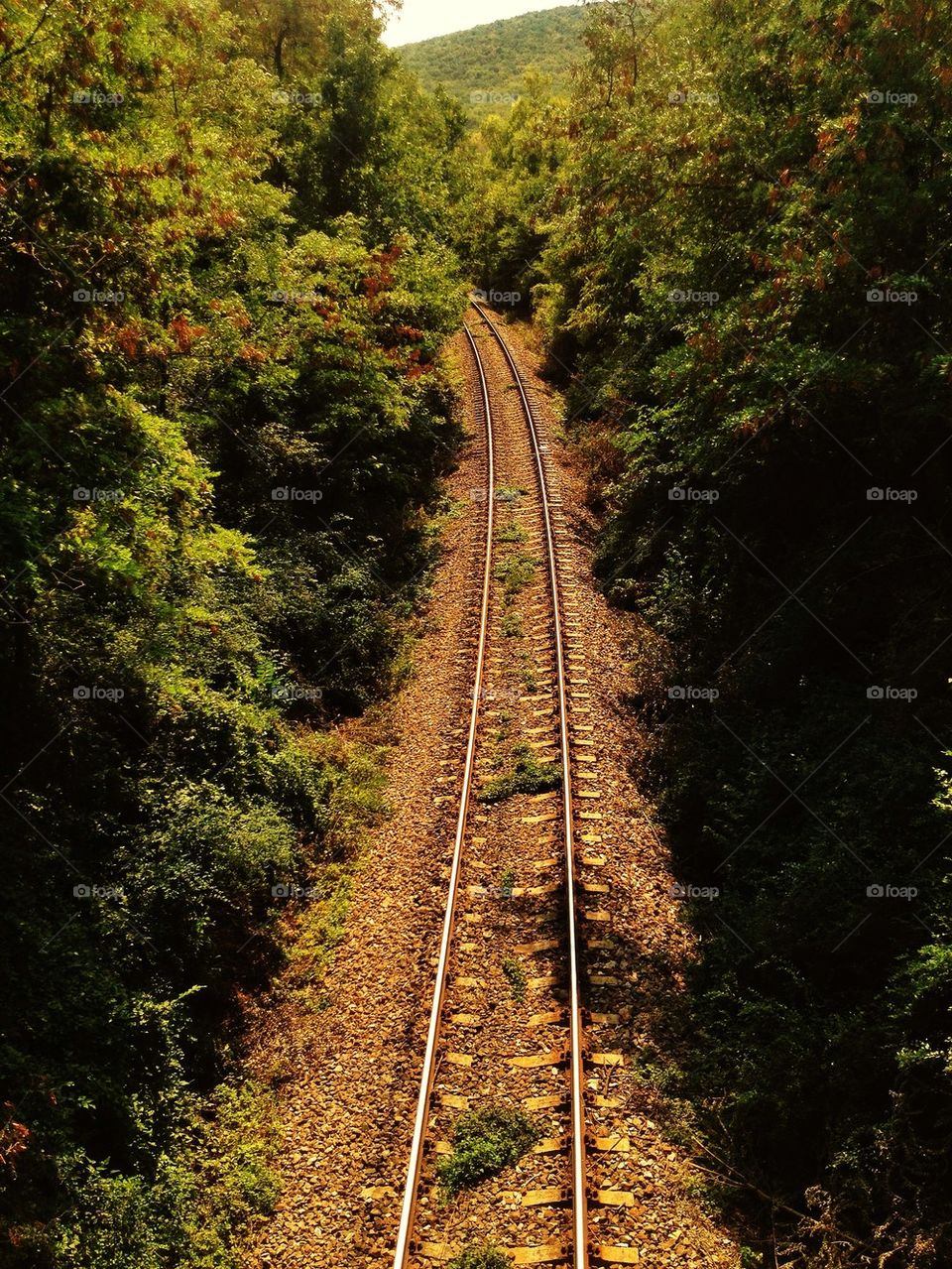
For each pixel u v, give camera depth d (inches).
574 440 986.1
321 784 473.7
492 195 1857.8
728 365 491.8
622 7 702.5
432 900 375.9
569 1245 237.5
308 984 362.6
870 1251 229.9
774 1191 260.1
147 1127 292.5
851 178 405.1
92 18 319.6
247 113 706.2
